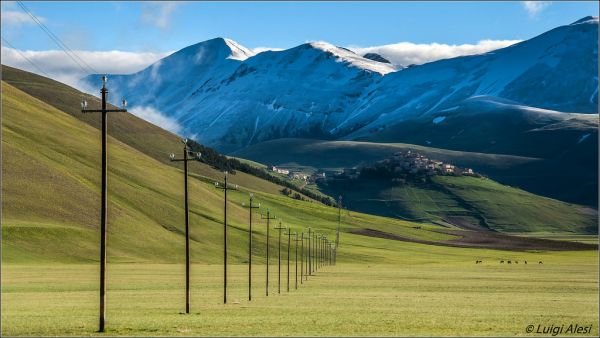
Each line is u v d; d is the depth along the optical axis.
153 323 74.31
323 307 100.69
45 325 71.94
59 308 94.56
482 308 103.44
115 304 103.31
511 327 76.25
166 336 62.47
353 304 107.81
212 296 122.81
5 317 80.62
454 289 151.12
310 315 86.88
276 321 77.75
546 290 149.25
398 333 67.50
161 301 109.88
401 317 86.19
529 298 126.00
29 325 71.88
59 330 67.31
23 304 100.19
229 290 140.25
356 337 62.88
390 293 137.00
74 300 109.38
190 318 80.50
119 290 135.38
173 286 148.12
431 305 108.00
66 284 145.25
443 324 77.94
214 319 79.50
